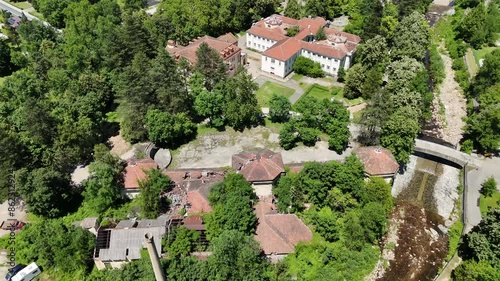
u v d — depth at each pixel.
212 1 163.88
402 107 105.44
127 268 70.88
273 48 143.50
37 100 109.94
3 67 151.50
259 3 177.38
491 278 69.88
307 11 180.25
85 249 74.75
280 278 73.44
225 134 115.44
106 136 115.06
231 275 69.31
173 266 69.06
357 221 83.75
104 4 173.88
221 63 122.25
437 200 97.69
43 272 76.88
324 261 77.25
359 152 97.50
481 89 125.12
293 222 80.69
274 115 117.50
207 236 76.56
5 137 88.62
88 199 87.38
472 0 191.25
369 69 133.38
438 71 145.88
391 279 79.56
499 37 163.62
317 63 145.75
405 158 98.75
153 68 110.00
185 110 113.94
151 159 96.56
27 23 160.50
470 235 78.38
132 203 90.06
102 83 121.56
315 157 106.38
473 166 101.81
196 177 94.75
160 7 174.00
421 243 87.25
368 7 176.75
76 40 139.75
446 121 124.69
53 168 87.56
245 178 88.50
